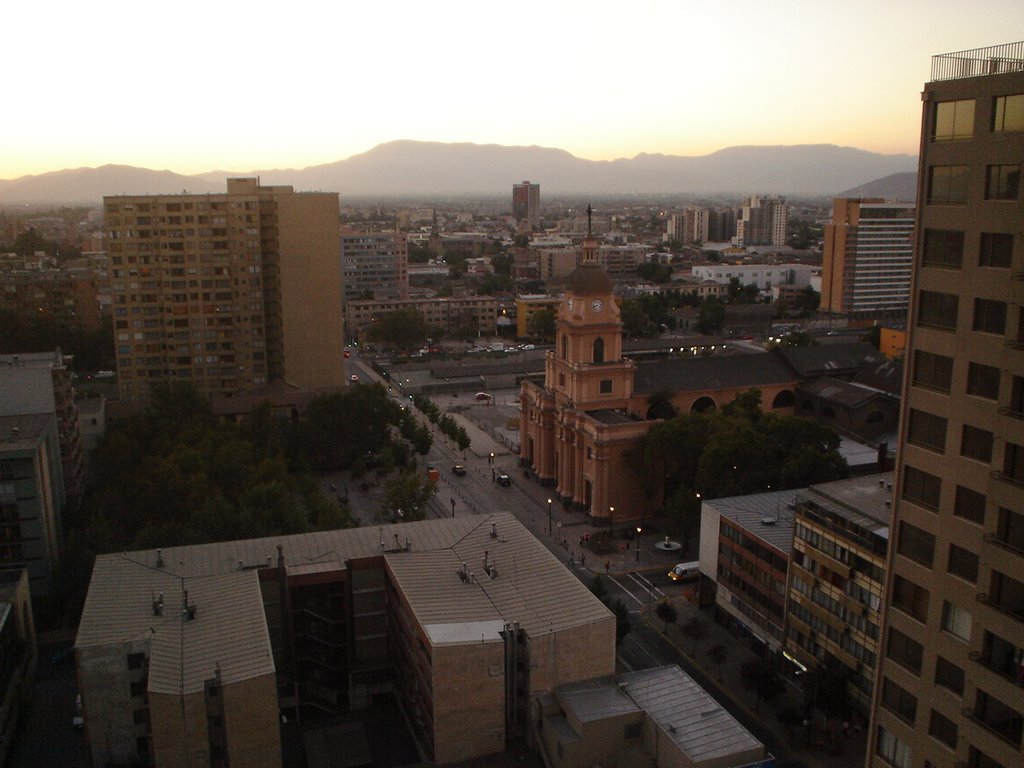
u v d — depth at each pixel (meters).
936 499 50.31
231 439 164.62
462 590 94.00
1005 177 44.84
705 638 117.75
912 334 51.03
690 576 135.00
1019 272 44.28
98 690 83.62
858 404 183.12
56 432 138.50
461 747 85.38
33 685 107.00
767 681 99.00
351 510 164.00
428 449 192.00
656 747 80.81
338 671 101.19
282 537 108.00
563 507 167.12
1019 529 45.25
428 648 84.19
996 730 47.00
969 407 47.62
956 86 47.00
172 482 136.38
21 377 137.75
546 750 84.00
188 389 181.38
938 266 49.06
